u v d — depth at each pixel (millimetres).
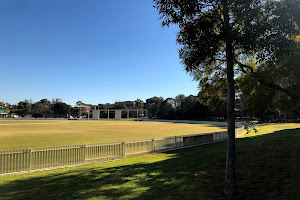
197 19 6234
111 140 23406
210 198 6004
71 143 20734
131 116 154125
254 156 10977
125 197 6320
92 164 11352
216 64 8820
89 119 121812
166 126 56656
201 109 90125
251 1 5934
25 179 8484
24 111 146000
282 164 8891
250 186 6738
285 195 5828
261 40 6105
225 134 23453
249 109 9789
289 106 9555
